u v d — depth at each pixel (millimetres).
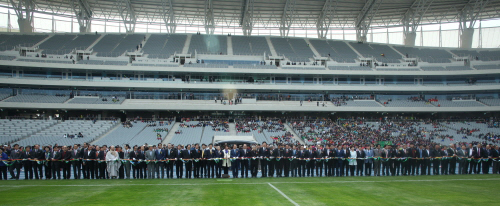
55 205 13039
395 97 73188
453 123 66000
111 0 79750
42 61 64875
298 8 84438
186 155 23266
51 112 65375
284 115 70875
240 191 16750
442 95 72875
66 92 66312
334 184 19453
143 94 68312
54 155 22703
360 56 79688
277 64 76250
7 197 14789
